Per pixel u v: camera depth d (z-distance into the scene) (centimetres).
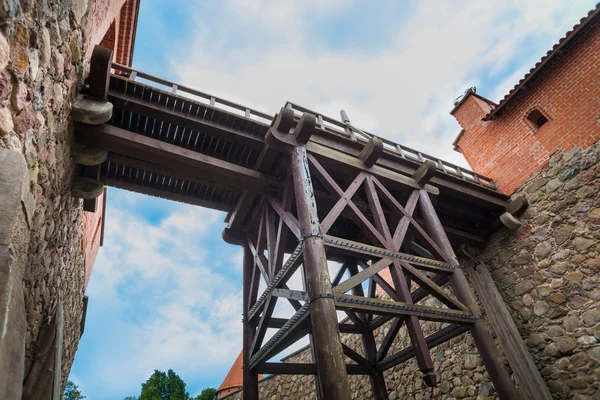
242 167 541
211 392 2611
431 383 392
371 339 654
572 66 709
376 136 659
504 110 838
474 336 472
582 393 569
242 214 622
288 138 504
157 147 473
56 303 404
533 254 700
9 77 194
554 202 691
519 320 691
